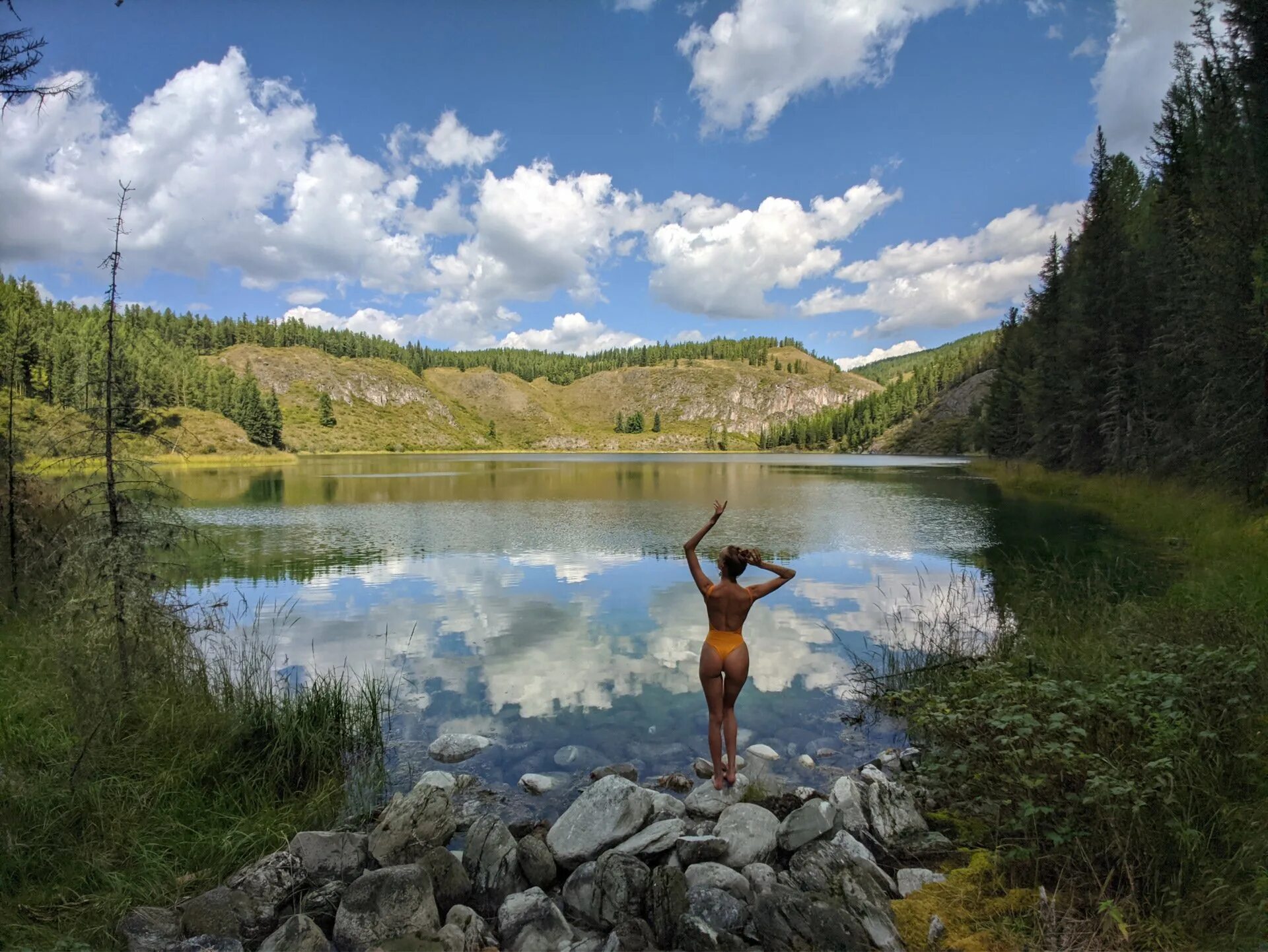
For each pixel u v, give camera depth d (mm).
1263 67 17578
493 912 3992
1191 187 22812
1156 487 25328
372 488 41938
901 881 4023
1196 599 8688
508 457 141375
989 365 131750
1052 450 43281
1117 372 31594
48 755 4984
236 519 25578
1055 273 48188
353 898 3693
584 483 47969
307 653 9258
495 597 12648
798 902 3553
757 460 108188
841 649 9281
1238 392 18500
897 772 5781
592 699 7539
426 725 6840
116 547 5727
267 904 3797
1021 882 3855
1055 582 12281
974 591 12641
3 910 3607
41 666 6191
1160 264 29625
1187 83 24844
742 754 6168
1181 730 4117
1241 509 16969
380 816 5016
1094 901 3459
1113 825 3605
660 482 48500
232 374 126625
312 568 15633
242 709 6137
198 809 4789
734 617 5336
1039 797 4254
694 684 7988
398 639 9906
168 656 6363
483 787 5574
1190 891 3320
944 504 29797
